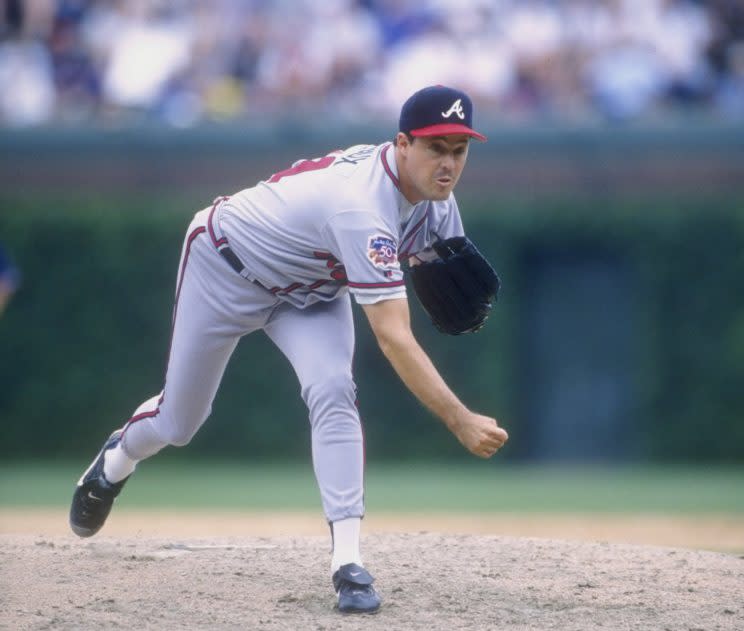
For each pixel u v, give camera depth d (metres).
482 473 47.56
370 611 14.40
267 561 17.48
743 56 52.19
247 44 52.81
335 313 15.27
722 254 49.06
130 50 52.91
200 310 15.48
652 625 14.36
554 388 50.81
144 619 14.16
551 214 49.75
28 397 50.91
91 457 50.78
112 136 51.00
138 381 50.66
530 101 51.66
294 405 49.78
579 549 18.95
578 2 52.12
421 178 14.11
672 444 49.44
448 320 16.31
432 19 52.12
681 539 27.89
